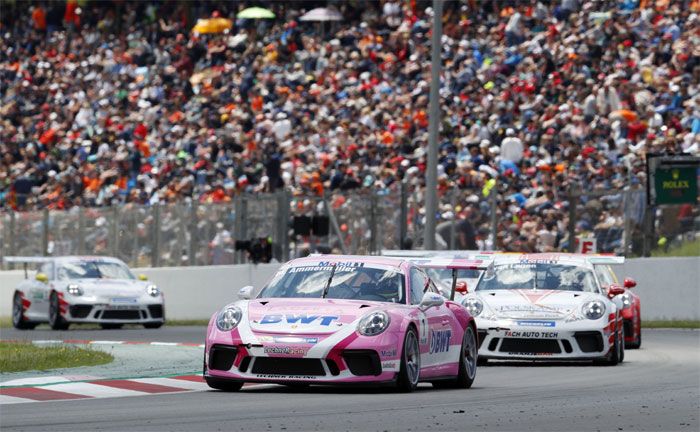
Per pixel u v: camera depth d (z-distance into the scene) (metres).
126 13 164.75
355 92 127.12
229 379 39.41
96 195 139.25
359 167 112.62
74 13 169.50
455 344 43.06
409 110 118.19
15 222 113.81
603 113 103.38
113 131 147.75
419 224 90.00
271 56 142.62
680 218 85.00
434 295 41.25
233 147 128.88
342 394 38.94
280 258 96.00
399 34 131.50
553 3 123.44
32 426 29.77
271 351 38.53
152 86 153.12
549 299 54.81
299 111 130.75
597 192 87.19
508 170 98.00
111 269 91.56
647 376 47.69
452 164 105.88
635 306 65.31
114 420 31.25
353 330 38.62
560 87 109.81
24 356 51.75
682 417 32.47
